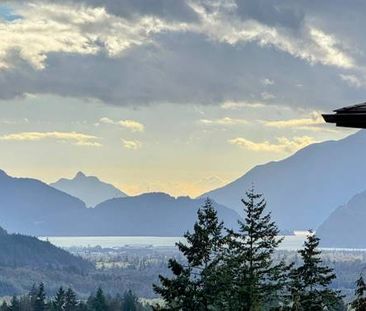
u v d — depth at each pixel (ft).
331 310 168.35
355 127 40.88
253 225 173.06
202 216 167.12
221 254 166.20
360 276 89.97
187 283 163.22
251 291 161.27
